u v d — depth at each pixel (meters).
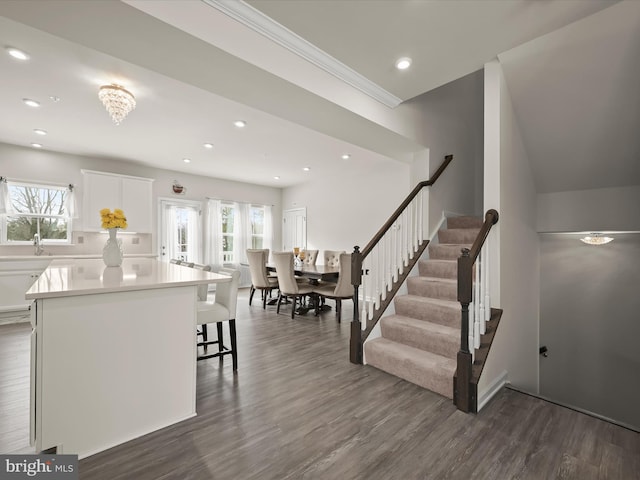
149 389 1.80
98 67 2.60
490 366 2.32
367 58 2.48
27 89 2.97
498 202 2.55
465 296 2.07
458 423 1.92
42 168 4.88
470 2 1.92
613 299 3.75
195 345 1.99
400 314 3.12
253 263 5.18
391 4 1.91
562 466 1.55
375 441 1.73
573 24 2.20
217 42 1.88
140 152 5.05
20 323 3.92
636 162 2.96
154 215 6.09
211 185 6.93
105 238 5.43
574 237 3.98
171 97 3.13
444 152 4.20
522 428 1.87
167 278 2.00
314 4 1.91
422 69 2.65
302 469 1.51
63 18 1.63
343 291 4.34
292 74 2.29
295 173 6.59
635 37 2.12
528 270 3.32
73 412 1.56
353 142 3.63
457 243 3.88
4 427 1.79
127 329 1.73
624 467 1.55
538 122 2.95
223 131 4.09
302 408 2.06
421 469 1.52
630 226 3.24
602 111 2.64
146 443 1.68
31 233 4.84
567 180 3.44
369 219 6.08
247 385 2.38
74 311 1.57
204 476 1.45
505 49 2.41
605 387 3.78
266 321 4.37
